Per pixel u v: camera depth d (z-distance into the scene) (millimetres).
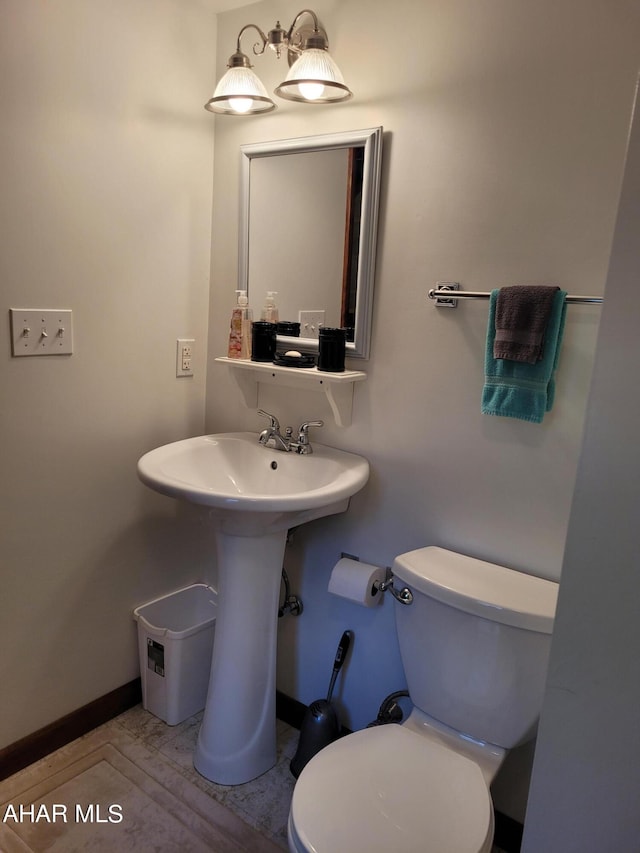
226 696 1660
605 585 840
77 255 1604
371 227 1566
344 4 1562
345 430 1727
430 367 1540
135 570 1932
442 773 1208
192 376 1999
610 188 1247
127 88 1643
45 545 1669
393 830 1075
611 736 871
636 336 771
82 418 1695
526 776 1469
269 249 1807
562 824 939
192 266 1922
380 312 1605
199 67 1819
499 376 1352
